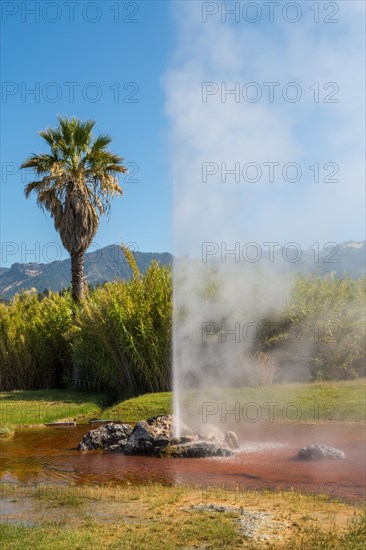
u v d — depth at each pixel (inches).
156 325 901.8
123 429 520.1
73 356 1028.5
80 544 231.8
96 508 294.5
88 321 964.6
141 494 325.1
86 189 1114.7
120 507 296.2
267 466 422.6
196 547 233.3
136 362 898.7
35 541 235.0
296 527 260.4
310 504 303.4
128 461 450.3
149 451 479.2
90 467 426.9
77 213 1097.4
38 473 405.1
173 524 262.5
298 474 394.6
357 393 708.7
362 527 253.9
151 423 522.6
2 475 398.6
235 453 473.4
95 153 1118.4
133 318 898.7
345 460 438.3
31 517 277.7
